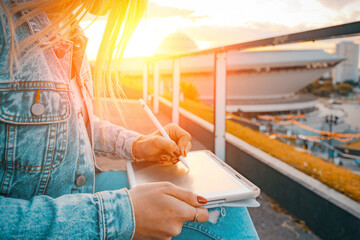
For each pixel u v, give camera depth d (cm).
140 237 65
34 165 75
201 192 85
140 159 125
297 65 8081
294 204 282
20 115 71
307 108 9356
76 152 85
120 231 60
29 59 71
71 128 83
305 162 342
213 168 109
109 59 94
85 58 119
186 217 65
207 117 703
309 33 189
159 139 114
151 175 104
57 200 61
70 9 78
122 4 87
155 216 63
